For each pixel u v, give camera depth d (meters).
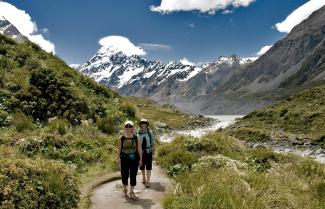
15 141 17.92
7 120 20.77
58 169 12.62
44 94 24.39
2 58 27.25
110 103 29.78
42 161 12.95
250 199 10.94
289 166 17.62
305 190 13.65
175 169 17.38
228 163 15.64
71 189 12.19
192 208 10.86
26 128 20.59
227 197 10.80
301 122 53.38
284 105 61.50
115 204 12.59
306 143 45.66
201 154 20.69
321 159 39.81
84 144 19.88
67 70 31.00
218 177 12.63
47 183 11.41
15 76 25.69
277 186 12.68
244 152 22.53
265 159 20.45
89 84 31.23
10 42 31.12
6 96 23.03
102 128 24.42
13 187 10.45
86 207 12.06
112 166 17.48
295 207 11.57
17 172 11.02
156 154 20.91
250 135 50.38
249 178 12.95
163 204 12.21
